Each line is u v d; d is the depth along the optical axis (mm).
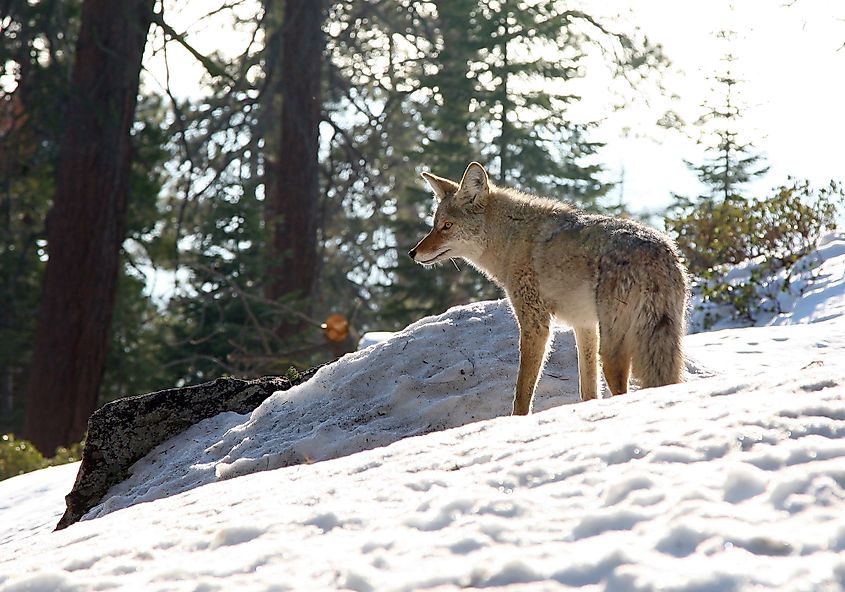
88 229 32562
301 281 42938
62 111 33406
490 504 4172
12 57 33906
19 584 4207
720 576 3205
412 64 53031
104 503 11695
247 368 38031
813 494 3678
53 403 31844
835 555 3246
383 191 56375
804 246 22422
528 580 3436
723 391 5324
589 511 3896
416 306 49562
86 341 32312
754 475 3857
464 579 3502
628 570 3346
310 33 42281
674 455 4270
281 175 43188
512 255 9734
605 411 5438
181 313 40156
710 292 21422
